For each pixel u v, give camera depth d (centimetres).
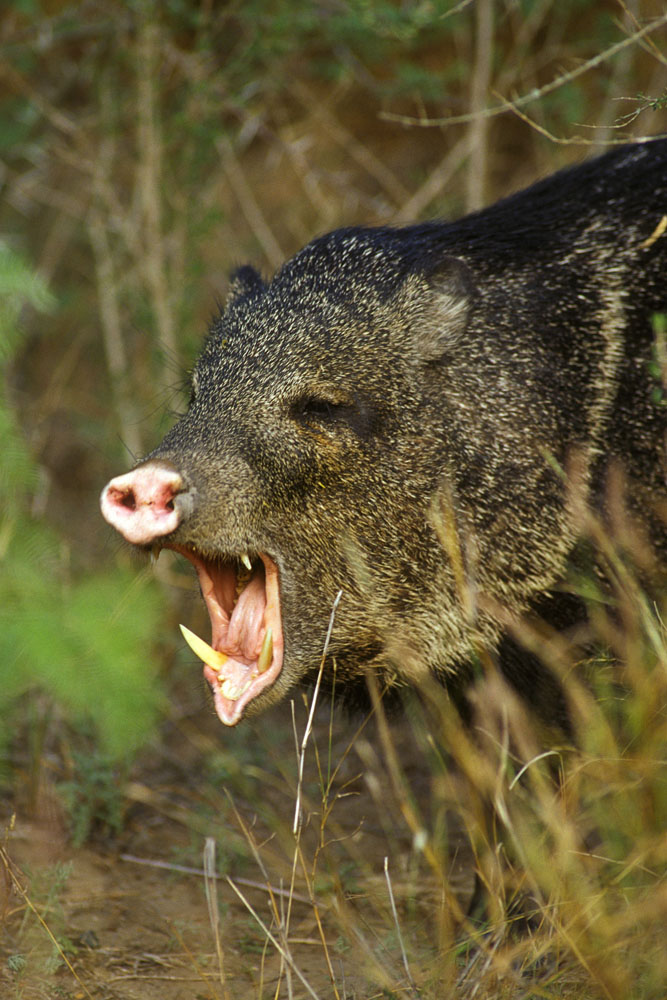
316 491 669
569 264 722
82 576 838
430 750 755
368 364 683
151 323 1130
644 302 714
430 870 756
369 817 829
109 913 697
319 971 638
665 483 693
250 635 686
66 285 1345
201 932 684
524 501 681
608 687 655
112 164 1282
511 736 666
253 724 923
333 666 697
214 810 827
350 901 683
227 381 682
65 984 615
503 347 697
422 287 693
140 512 604
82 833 768
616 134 799
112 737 471
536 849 606
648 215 733
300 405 673
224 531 636
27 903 637
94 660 466
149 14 1096
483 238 730
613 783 599
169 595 1012
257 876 755
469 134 1247
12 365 1240
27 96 1287
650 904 532
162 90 1189
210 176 1259
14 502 538
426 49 1337
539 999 561
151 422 1144
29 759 820
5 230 1341
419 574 685
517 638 679
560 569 680
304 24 1141
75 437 1291
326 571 675
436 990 561
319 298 704
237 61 1163
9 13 1308
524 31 1220
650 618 619
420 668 694
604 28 1161
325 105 1349
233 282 770
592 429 694
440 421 685
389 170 1376
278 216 1371
